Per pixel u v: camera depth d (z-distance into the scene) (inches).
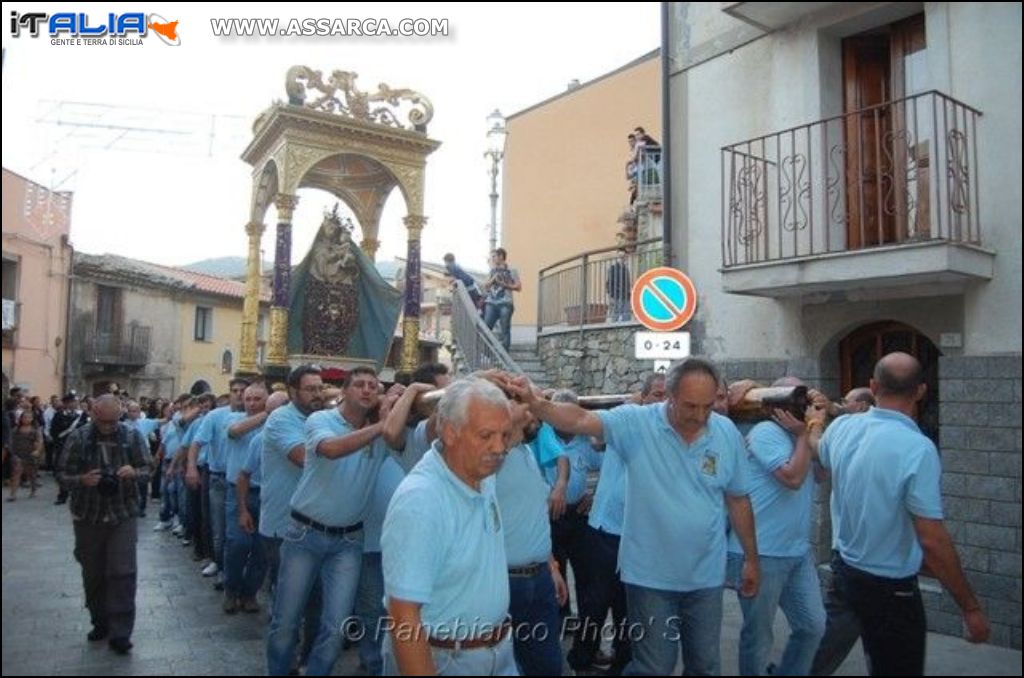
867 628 119.8
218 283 1132.5
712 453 118.7
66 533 213.2
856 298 185.8
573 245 544.7
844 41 164.9
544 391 165.9
